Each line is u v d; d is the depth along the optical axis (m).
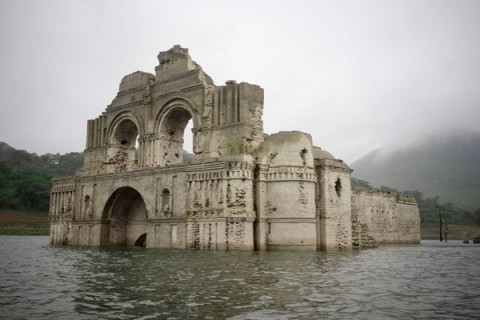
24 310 15.61
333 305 16.34
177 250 50.84
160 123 64.56
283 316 14.64
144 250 51.44
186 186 54.09
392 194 87.50
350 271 27.36
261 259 36.59
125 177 62.25
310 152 54.31
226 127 56.72
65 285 21.17
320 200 55.47
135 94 68.31
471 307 16.05
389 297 17.94
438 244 92.88
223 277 23.83
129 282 22.06
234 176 50.66
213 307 15.98
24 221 157.62
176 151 66.19
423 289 20.00
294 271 26.95
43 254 44.56
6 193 167.75
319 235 54.84
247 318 14.39
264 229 51.75
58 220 72.00
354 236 60.97
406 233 90.56
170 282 21.95
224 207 50.28
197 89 59.94
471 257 42.88
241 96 56.09
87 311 15.41
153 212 57.44
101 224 65.19
